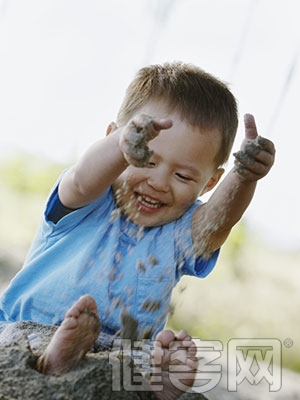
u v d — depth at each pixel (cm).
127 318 218
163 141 233
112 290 234
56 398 173
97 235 239
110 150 222
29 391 174
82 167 226
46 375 181
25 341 195
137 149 191
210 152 240
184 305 596
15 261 569
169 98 239
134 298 234
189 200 239
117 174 225
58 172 838
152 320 235
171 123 191
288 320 612
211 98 242
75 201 234
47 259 240
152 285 236
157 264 238
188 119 236
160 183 234
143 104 242
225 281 662
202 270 249
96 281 234
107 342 214
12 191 789
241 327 580
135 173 235
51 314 233
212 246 246
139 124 191
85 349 185
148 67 255
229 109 247
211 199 241
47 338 206
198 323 580
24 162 841
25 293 238
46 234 244
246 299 632
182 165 235
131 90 250
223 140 244
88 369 180
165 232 241
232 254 714
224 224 241
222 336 569
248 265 705
